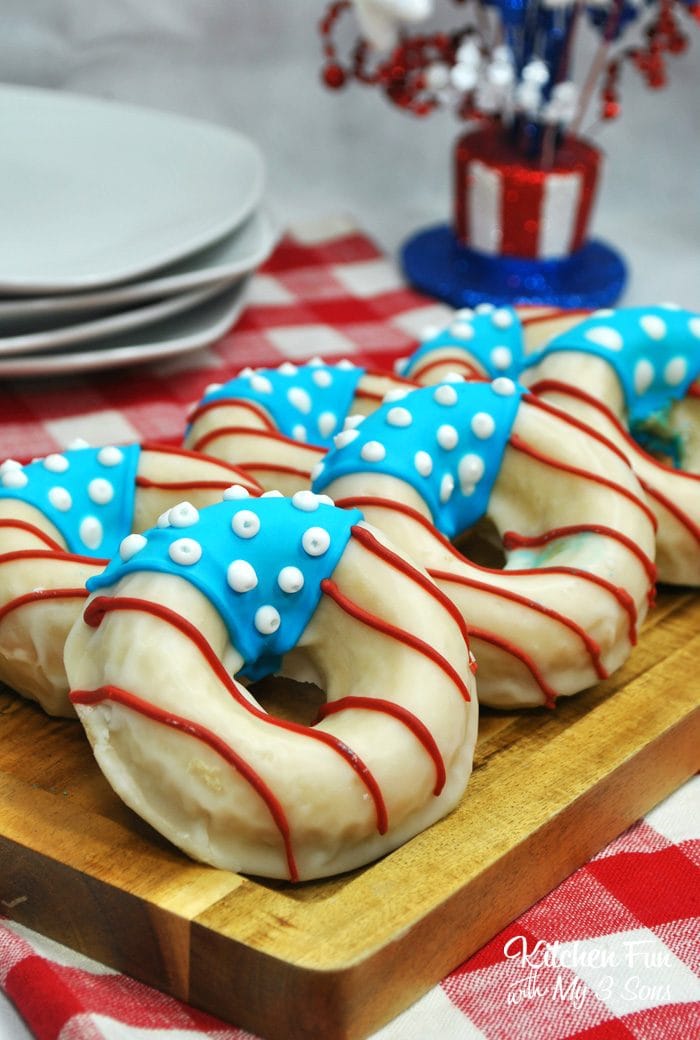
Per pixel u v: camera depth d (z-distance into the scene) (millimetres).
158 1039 597
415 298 922
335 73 915
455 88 905
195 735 609
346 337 885
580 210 901
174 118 912
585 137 1048
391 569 639
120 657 620
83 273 798
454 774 633
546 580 673
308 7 1034
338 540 640
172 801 616
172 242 828
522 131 901
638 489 697
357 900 609
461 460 689
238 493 651
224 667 630
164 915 600
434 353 749
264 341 877
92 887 615
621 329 733
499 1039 612
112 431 810
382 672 631
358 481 674
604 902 645
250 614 635
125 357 805
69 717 671
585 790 645
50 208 853
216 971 600
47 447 798
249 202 854
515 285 914
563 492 690
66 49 1024
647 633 708
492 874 623
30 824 628
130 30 1026
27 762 656
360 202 1029
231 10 1031
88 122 902
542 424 696
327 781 614
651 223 1012
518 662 666
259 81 1048
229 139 900
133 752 617
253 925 594
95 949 625
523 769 652
